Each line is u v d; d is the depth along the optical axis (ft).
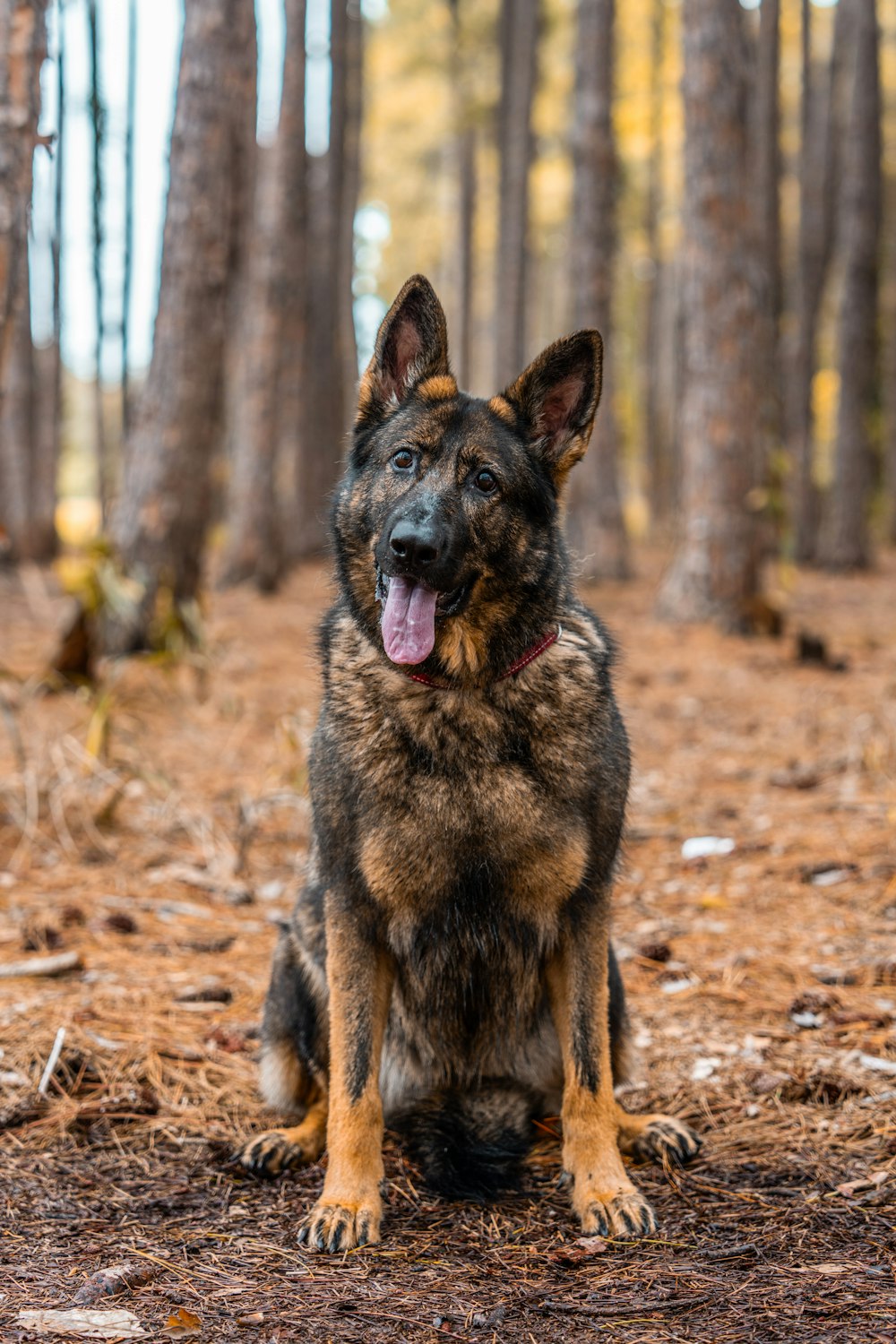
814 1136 11.95
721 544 44.57
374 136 120.06
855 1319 8.49
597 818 11.19
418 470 11.76
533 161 91.30
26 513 67.15
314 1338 8.41
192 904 19.27
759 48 64.90
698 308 44.19
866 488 76.07
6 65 17.93
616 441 66.08
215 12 33.68
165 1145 12.16
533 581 11.60
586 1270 9.59
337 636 12.23
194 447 34.55
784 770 27.14
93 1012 14.71
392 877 10.93
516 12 82.07
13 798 22.81
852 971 15.87
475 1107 11.88
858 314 75.05
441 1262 9.84
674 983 16.01
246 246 59.06
